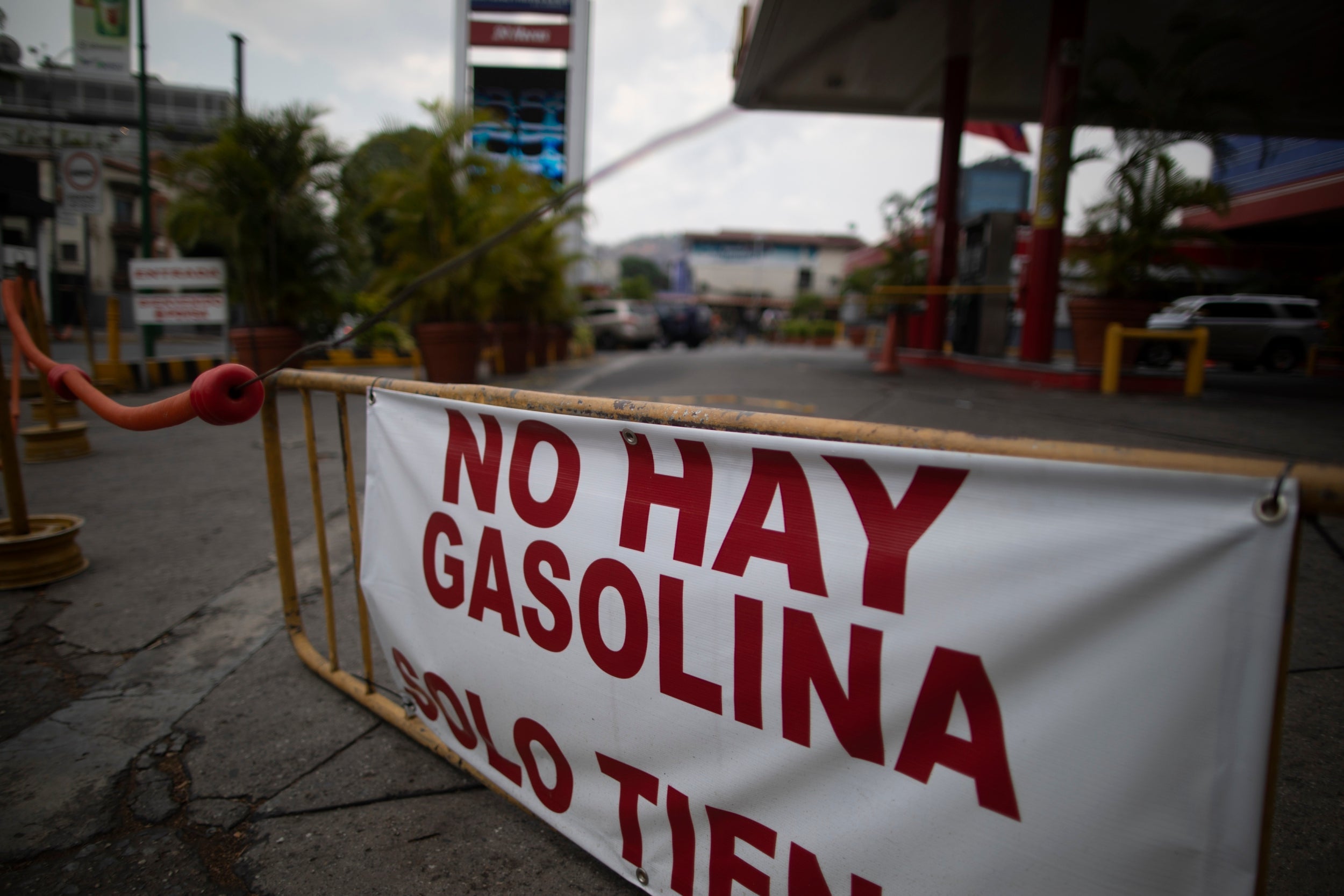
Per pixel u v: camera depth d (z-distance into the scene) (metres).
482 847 1.70
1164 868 0.88
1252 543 0.81
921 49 12.13
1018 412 6.49
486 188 9.57
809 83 13.78
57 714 2.31
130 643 2.78
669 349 26.67
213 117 9.99
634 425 1.37
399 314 9.64
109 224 29.38
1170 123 7.99
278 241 10.05
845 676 1.14
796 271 65.62
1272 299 13.88
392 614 2.05
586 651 1.51
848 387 8.97
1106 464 0.90
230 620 2.98
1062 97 9.01
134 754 2.10
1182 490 0.85
